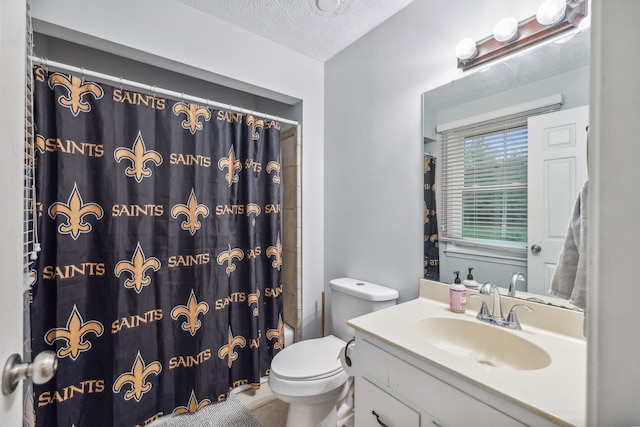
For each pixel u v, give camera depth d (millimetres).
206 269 1583
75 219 1231
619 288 342
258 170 1803
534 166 1057
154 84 2074
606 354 348
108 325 1306
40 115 1157
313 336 2051
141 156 1386
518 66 1098
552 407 596
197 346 1523
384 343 945
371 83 1704
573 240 835
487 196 1192
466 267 1259
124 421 1308
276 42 1826
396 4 1481
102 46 1339
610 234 349
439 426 782
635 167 333
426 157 1416
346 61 1880
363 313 1504
